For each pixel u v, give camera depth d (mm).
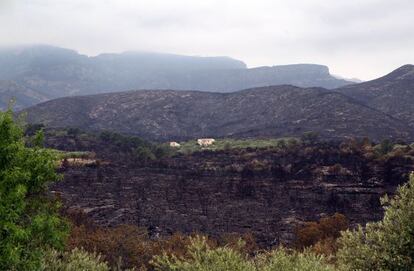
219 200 109312
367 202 103500
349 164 133000
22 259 18125
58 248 21469
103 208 96062
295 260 17125
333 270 16828
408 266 17047
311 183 120562
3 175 17469
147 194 113000
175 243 56062
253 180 127375
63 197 104062
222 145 196125
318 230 70000
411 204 17812
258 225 88500
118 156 161000
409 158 127875
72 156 150500
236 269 16453
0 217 16484
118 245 50562
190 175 136000
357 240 18438
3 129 18188
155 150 172500
